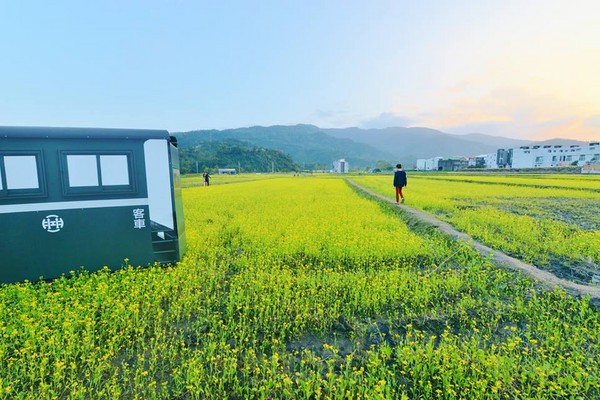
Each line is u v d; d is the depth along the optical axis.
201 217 13.48
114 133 6.46
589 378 3.29
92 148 6.34
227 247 8.68
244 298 5.48
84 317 4.70
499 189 27.06
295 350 4.22
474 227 10.76
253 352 3.91
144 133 6.68
